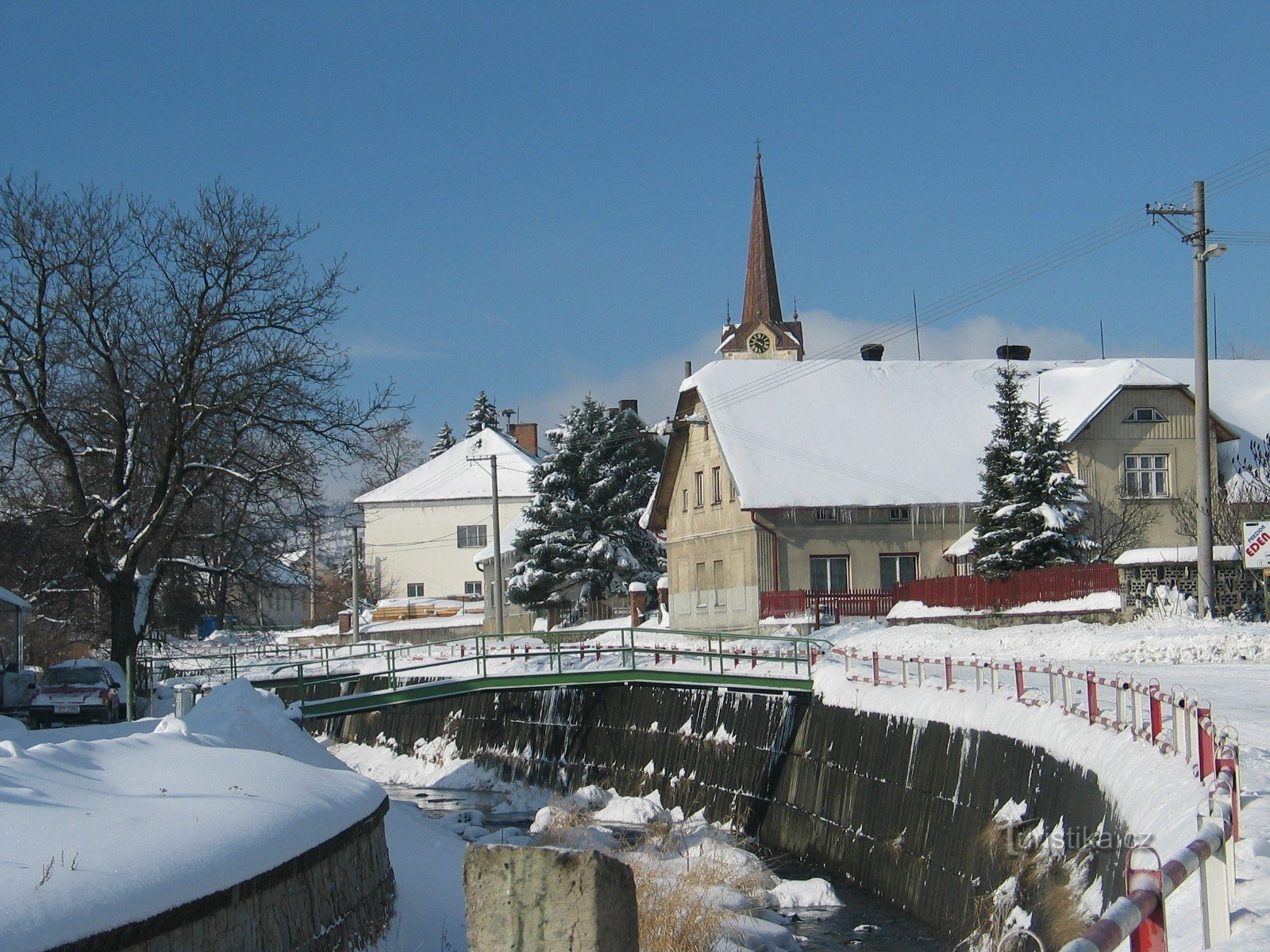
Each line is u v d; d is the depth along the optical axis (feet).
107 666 125.59
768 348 329.93
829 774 89.51
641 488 221.66
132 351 132.67
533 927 19.52
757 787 98.53
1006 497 143.23
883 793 81.05
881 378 188.03
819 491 164.86
